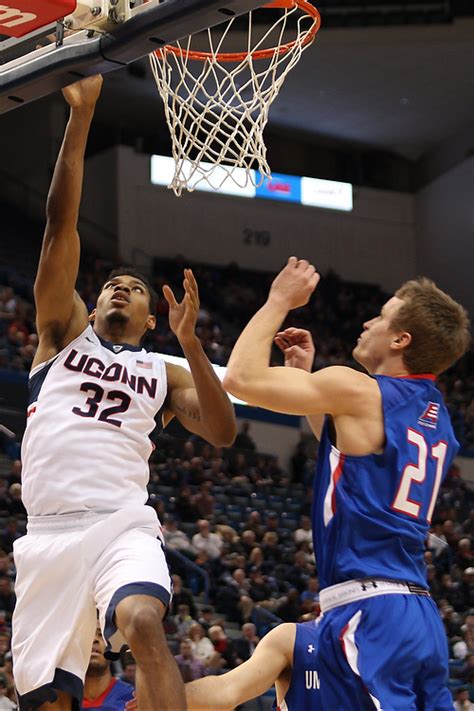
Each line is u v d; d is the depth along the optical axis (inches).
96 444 164.7
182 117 227.6
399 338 155.9
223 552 708.0
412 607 144.3
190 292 167.2
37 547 161.0
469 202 1269.7
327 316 1229.7
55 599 158.7
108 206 1220.5
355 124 1258.6
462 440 1039.6
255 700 533.0
